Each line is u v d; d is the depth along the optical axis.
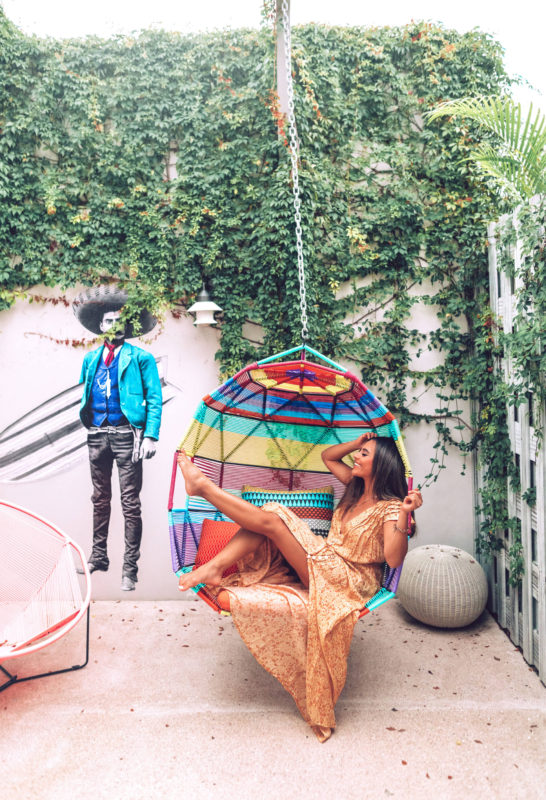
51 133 3.91
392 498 2.83
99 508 4.12
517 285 3.36
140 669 3.16
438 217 4.04
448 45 4.03
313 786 2.25
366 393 2.92
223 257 4.05
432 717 2.69
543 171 3.21
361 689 2.94
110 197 3.99
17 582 3.29
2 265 3.93
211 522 3.20
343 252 4.05
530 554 3.15
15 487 4.12
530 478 3.17
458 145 4.02
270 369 2.98
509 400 3.16
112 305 4.06
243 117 3.97
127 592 4.16
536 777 2.28
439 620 3.50
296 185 3.21
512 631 3.48
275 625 2.63
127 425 4.10
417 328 4.14
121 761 2.40
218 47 3.97
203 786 2.25
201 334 4.11
